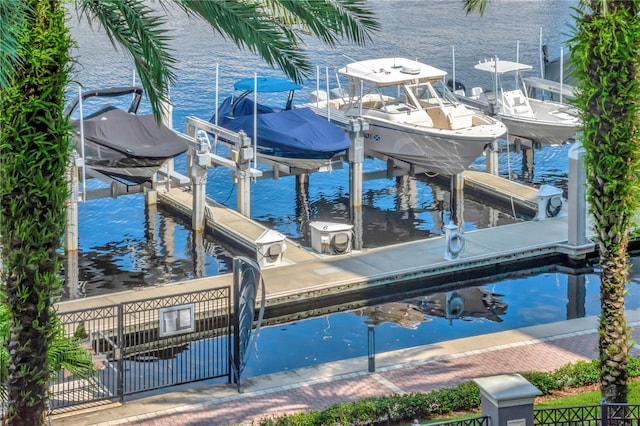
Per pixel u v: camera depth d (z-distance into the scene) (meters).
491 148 50.25
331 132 47.41
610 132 22.55
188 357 31.97
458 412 25.25
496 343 30.56
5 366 21.86
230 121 48.75
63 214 19.86
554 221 44.50
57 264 20.08
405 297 38.53
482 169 56.03
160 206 48.50
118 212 48.03
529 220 47.12
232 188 52.28
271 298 36.06
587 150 23.14
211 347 32.88
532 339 30.86
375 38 84.88
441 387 27.44
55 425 25.09
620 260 23.44
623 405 21.33
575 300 38.16
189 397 26.97
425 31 88.25
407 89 49.88
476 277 40.12
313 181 53.91
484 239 42.09
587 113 22.91
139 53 20.47
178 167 54.50
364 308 37.31
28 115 18.88
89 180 52.94
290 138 46.59
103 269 41.12
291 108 50.16
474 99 55.53
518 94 54.69
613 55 22.08
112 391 28.17
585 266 41.28
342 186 53.22
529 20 93.12
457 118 49.44
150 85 20.52
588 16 22.45
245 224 44.56
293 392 27.25
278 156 47.09
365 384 27.69
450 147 48.06
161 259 42.31
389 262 39.44
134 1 20.30
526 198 48.75
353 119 48.03
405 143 48.78
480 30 88.75
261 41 20.11
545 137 52.81
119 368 26.64
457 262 39.47
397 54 79.44
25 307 19.91
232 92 66.56
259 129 47.22
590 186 24.34
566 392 26.62
